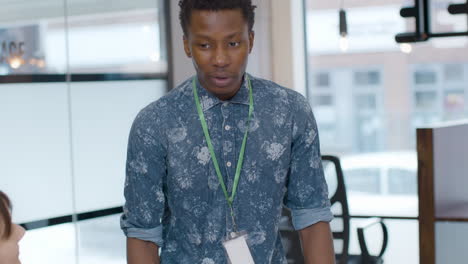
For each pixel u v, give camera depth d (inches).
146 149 81.5
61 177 185.9
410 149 477.7
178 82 210.5
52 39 182.5
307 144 83.7
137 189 83.1
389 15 295.0
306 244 86.4
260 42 230.5
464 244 160.1
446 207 167.0
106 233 197.5
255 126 81.3
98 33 193.5
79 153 189.9
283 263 85.5
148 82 206.1
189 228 82.6
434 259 161.5
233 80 76.0
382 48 344.2
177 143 81.0
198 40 74.6
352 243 221.8
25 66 177.0
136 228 84.3
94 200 193.9
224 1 73.4
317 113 523.5
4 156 174.1
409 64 455.2
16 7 174.4
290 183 85.6
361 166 260.4
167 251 84.7
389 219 218.5
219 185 81.1
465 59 430.6
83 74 189.9
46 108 182.2
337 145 522.3
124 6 199.3
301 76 242.4
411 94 462.3
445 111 445.1
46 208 182.7
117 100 198.8
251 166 81.2
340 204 185.2
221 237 81.7
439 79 442.3
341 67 495.2
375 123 497.0
